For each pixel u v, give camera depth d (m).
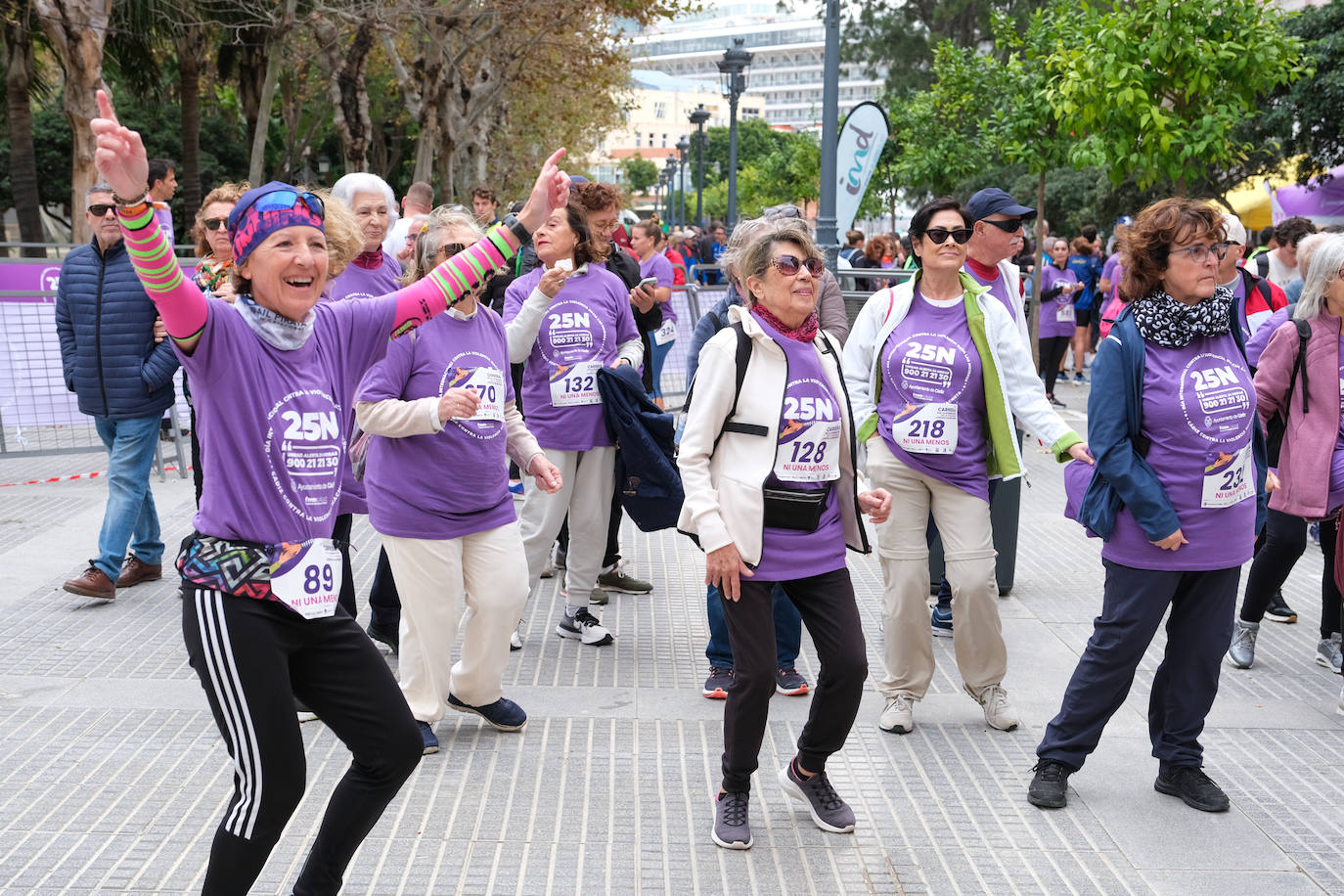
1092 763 4.33
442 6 18.11
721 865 3.55
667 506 5.33
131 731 4.48
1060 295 13.59
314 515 2.70
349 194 5.14
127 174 2.32
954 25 40.12
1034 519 8.30
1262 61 8.51
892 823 3.84
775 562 3.52
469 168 25.27
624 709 4.77
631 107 34.31
